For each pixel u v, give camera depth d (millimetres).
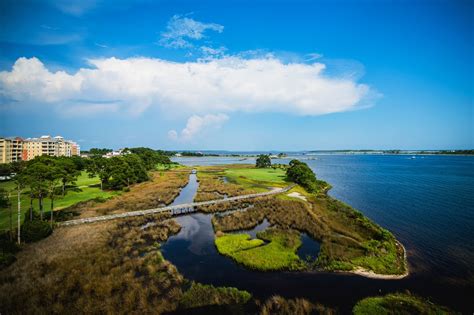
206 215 53094
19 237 32938
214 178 106688
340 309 22688
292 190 77250
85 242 34344
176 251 34938
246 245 35844
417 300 23578
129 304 22281
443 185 88438
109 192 69000
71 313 21094
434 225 45312
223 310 22453
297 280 27375
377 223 46375
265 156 164250
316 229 41656
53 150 144625
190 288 25250
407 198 68312
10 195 52094
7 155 114688
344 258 31516
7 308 21156
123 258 30953
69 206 51656
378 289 25594
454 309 22578
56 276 25828
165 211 52500
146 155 131625
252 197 66375
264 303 23391
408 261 31625
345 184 94188
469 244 36844
